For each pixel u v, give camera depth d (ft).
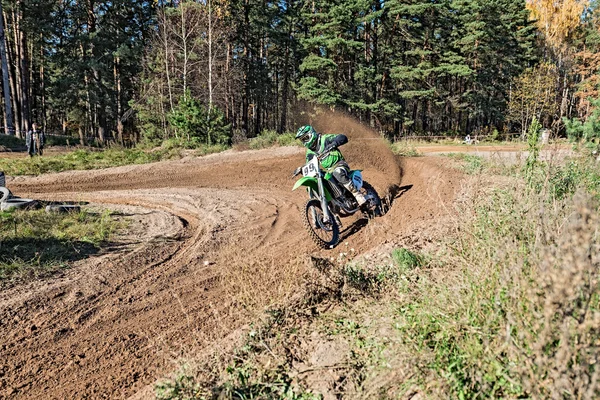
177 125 77.77
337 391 9.62
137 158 65.77
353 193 22.39
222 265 21.44
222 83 114.42
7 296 18.12
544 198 13.55
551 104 119.44
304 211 21.34
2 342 15.01
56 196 40.57
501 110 149.79
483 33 131.44
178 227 28.71
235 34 133.18
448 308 10.61
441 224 19.49
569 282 7.28
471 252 13.25
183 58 112.06
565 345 6.86
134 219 30.86
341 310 13.35
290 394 9.76
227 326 15.03
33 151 66.59
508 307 9.01
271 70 159.02
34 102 155.22
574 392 6.86
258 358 11.34
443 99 151.23
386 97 139.44
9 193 34.73
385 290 13.85
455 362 8.84
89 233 26.61
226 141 78.18
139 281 19.89
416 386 8.89
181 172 52.24
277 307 13.98
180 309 16.94
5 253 22.41
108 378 12.91
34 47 130.62
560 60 154.51
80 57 117.80
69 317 16.63
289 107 175.32
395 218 24.03
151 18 139.23
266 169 52.60
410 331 10.46
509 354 8.22
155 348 14.29
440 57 135.33
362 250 20.70
